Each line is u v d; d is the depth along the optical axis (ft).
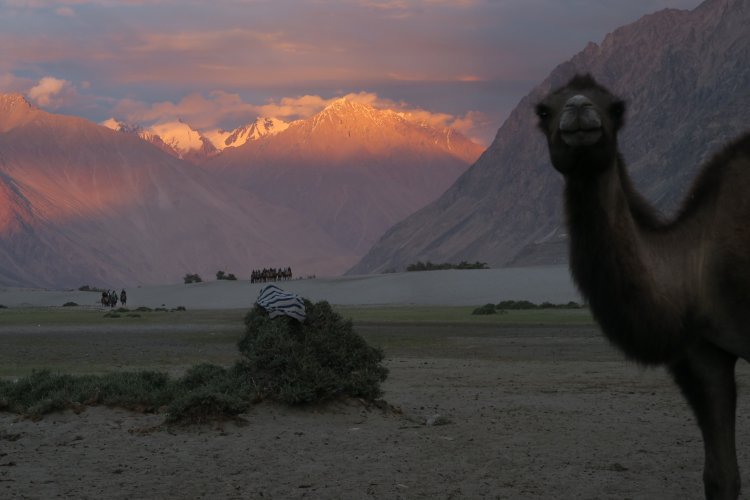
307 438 36.88
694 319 21.02
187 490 28.12
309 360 42.96
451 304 256.11
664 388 55.83
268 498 27.25
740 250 20.47
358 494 27.71
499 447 35.37
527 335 113.60
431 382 60.39
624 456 33.68
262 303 45.11
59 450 34.19
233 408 39.45
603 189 19.95
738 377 62.08
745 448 35.14
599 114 19.21
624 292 20.13
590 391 54.54
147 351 92.63
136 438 36.58
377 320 159.74
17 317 200.34
